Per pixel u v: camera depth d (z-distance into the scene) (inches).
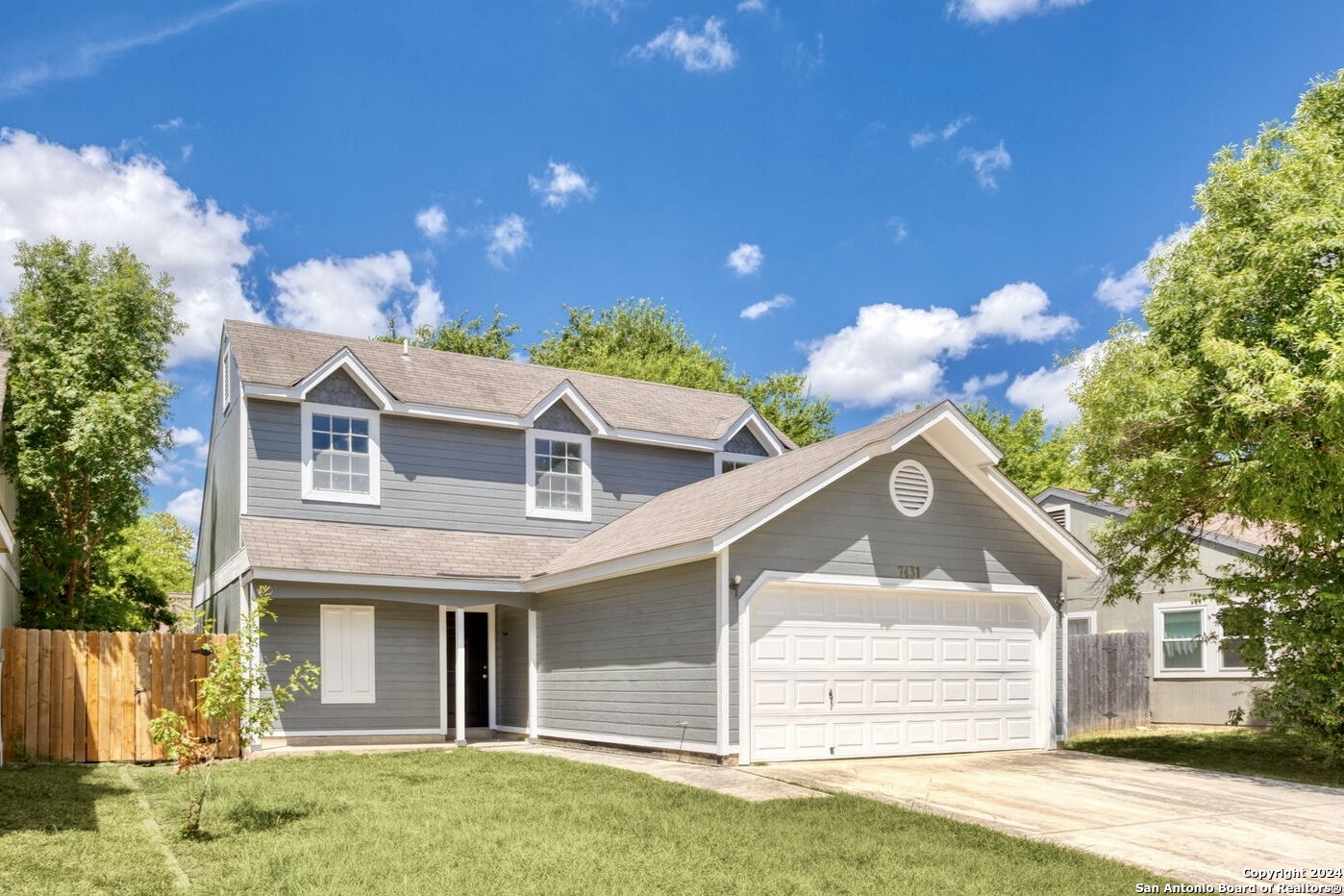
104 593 1012.5
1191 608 862.5
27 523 895.7
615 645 641.0
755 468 710.5
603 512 860.6
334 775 508.4
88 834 356.2
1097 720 822.5
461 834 356.5
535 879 297.7
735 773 510.3
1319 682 568.4
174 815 395.2
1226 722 826.8
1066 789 475.5
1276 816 414.0
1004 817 405.4
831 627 580.7
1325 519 546.9
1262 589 615.8
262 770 529.7
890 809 414.6
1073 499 987.9
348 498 760.3
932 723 609.0
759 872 311.4
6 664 562.9
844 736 575.8
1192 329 625.9
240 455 733.9
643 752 602.9
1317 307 522.6
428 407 789.9
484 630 822.5
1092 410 729.0
